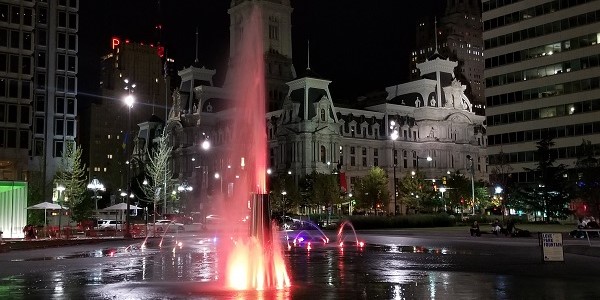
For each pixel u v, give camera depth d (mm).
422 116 184000
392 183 173250
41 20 118500
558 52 108938
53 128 117562
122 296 17344
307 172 156250
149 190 127688
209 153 190125
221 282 20734
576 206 86188
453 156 184500
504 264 27547
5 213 57062
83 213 93562
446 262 28984
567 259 30188
